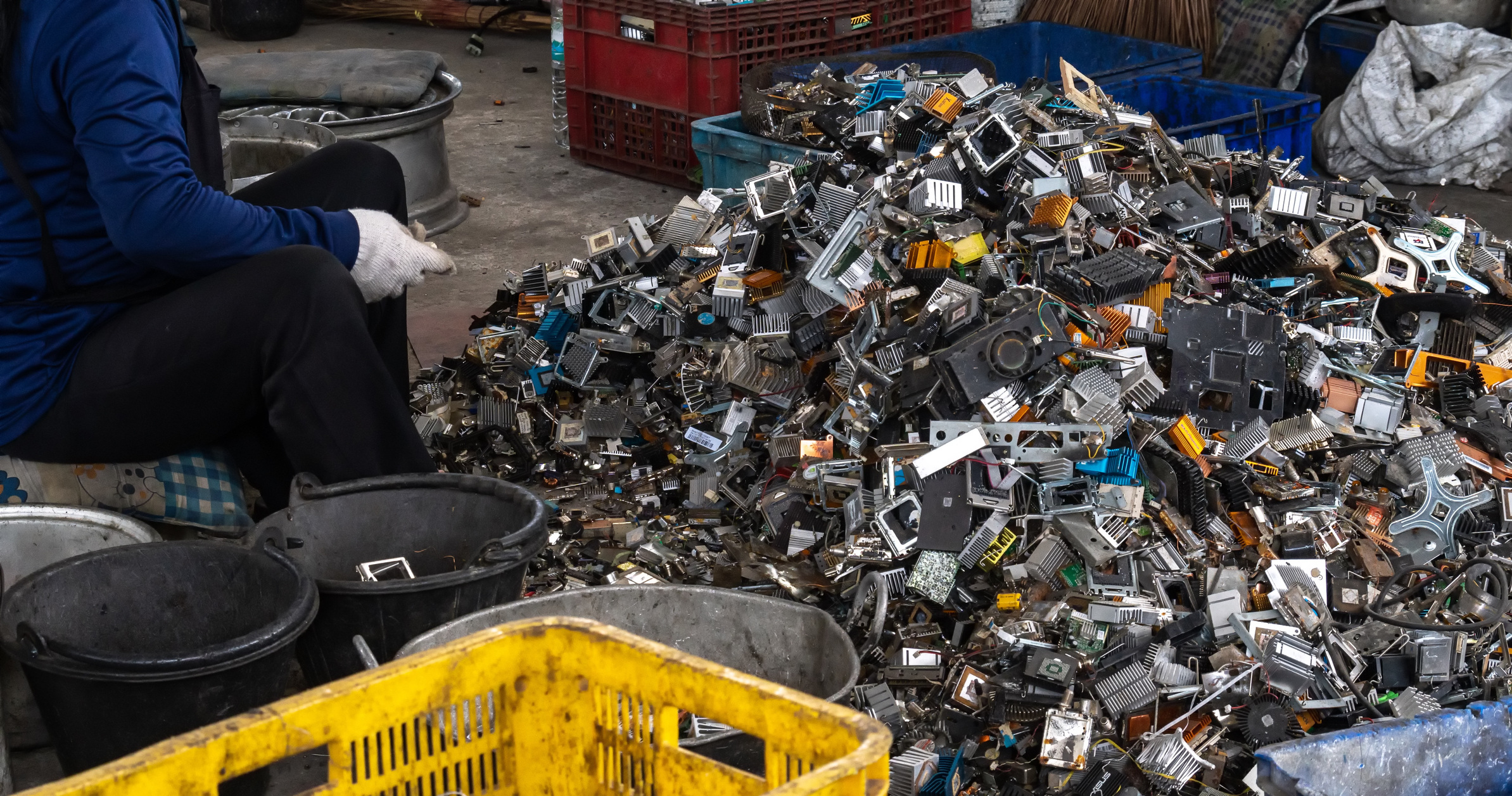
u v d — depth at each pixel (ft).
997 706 7.89
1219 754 7.76
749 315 11.37
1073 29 21.48
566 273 12.46
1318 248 12.17
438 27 31.48
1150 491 9.25
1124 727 7.91
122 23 6.97
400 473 7.82
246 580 6.86
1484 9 21.47
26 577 6.41
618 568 9.39
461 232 18.43
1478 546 9.52
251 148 15.94
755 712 4.31
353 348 7.50
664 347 11.44
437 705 4.61
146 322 7.57
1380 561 9.20
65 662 5.85
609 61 20.53
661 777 4.67
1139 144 12.94
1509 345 11.89
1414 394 10.79
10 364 7.59
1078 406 9.01
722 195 13.44
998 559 8.88
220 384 7.63
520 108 25.25
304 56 19.81
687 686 4.48
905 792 7.32
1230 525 9.37
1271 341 10.02
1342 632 8.63
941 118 12.50
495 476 11.05
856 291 10.57
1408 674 8.37
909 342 9.55
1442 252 12.19
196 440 7.98
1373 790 6.31
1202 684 8.05
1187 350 9.98
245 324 7.44
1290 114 17.37
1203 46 23.39
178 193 7.16
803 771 4.24
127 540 7.58
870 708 7.86
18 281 7.52
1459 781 6.51
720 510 10.28
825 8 19.61
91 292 7.73
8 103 7.03
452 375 12.48
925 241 10.62
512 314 13.08
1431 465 9.73
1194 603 8.81
